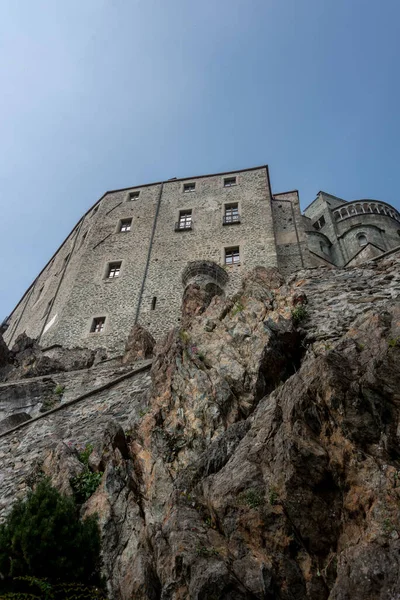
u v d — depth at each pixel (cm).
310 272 1079
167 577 527
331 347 790
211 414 803
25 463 1071
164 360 1027
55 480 866
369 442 509
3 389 1558
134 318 2502
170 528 580
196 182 3519
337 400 541
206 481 620
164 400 904
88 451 973
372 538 439
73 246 3588
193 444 781
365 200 4372
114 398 1220
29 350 2462
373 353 602
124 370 1512
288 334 868
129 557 636
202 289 2125
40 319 3089
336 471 516
